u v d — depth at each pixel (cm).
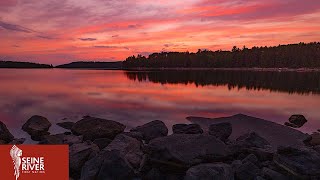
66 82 9675
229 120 2900
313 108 4138
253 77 13725
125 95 5519
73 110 3588
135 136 2058
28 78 13075
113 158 1314
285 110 3950
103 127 2097
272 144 2148
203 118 3083
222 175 1245
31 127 2222
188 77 13875
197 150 1445
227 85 8744
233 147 1598
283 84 9194
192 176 1225
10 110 3512
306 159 1326
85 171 1332
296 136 2322
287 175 1323
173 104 4303
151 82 9900
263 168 1370
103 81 10369
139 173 1412
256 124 2700
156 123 2270
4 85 8125
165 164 1389
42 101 4456
